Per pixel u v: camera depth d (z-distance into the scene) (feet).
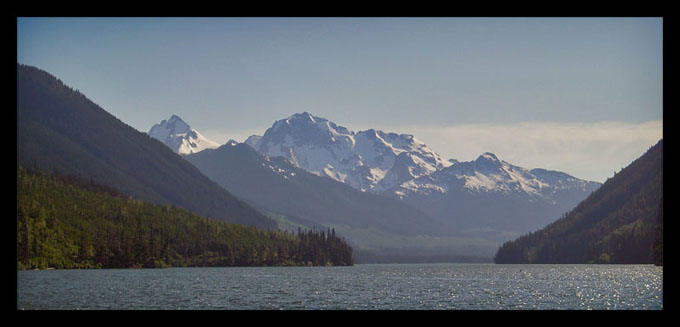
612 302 583.99
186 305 557.33
